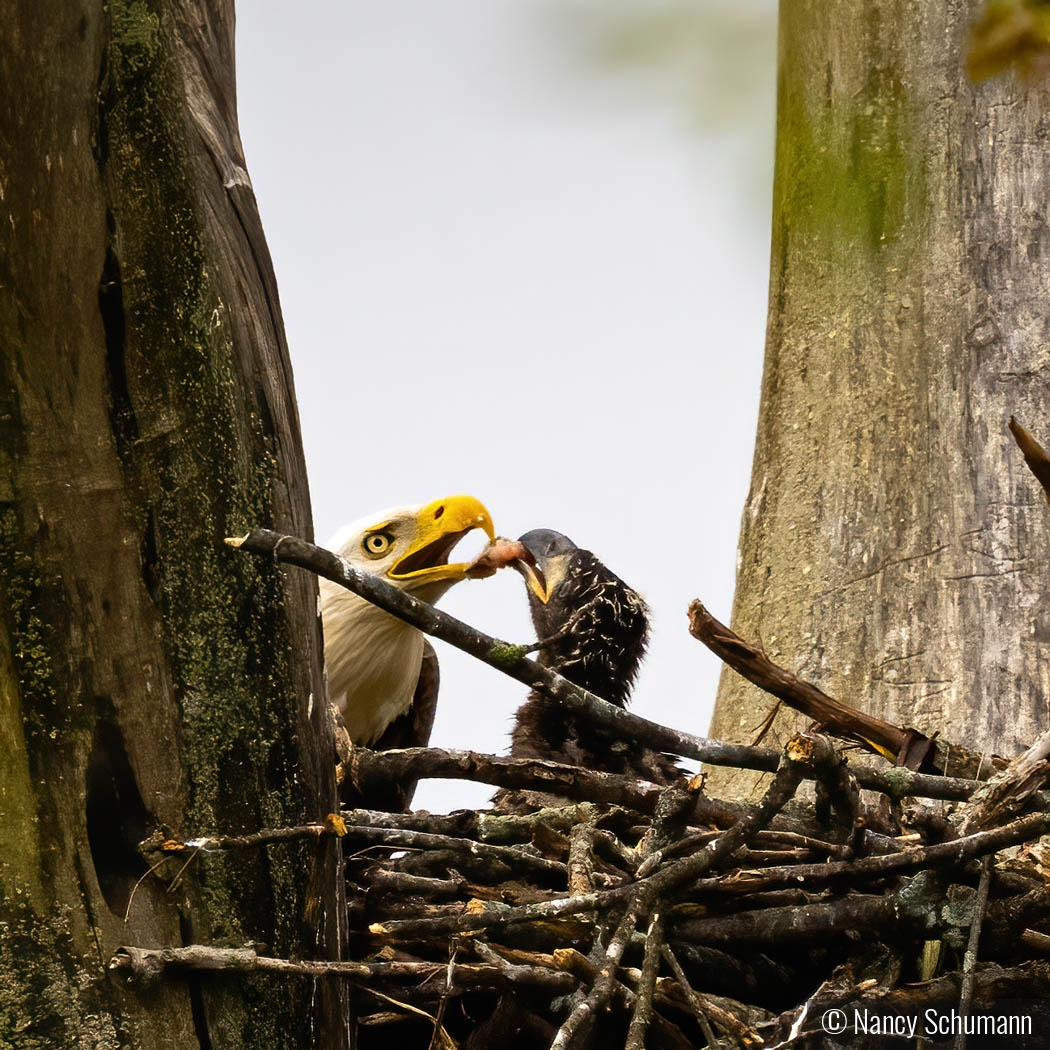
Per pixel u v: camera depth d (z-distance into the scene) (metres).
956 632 10.63
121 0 5.96
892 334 11.48
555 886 7.81
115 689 5.86
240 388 6.24
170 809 5.89
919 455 11.16
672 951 7.05
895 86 11.52
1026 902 6.87
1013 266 11.21
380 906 7.45
